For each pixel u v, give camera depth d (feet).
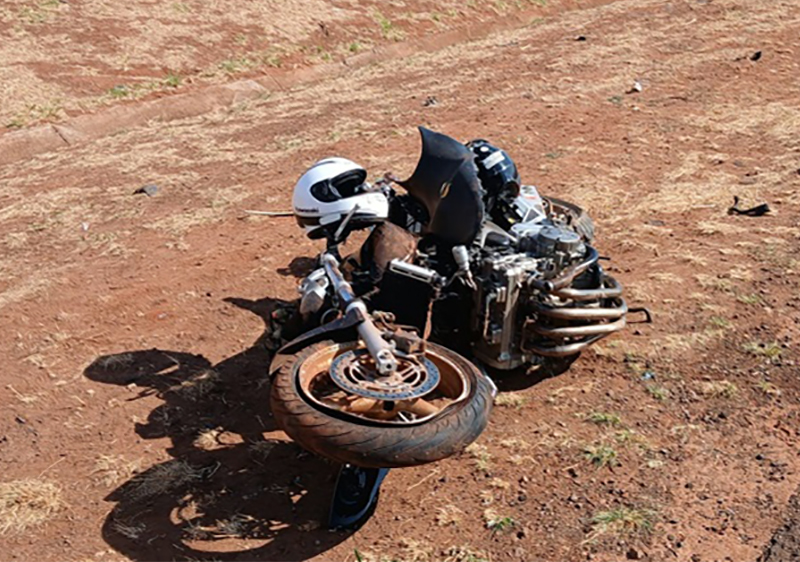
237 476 15.52
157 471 15.62
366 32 62.54
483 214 17.25
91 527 14.37
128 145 38.63
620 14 62.69
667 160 31.19
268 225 27.17
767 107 37.29
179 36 57.06
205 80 53.01
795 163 30.07
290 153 34.81
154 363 19.35
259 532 14.15
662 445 15.66
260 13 61.36
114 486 15.34
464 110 39.52
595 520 13.79
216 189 31.01
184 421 17.24
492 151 18.58
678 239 24.20
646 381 17.61
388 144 34.83
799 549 13.00
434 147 17.15
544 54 51.37
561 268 17.03
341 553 13.61
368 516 14.30
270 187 30.76
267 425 17.02
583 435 16.01
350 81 49.49
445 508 14.38
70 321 21.40
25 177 34.96
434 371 14.24
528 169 30.66
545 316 17.03
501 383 17.83
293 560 13.50
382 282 16.26
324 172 17.16
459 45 59.36
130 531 14.21
